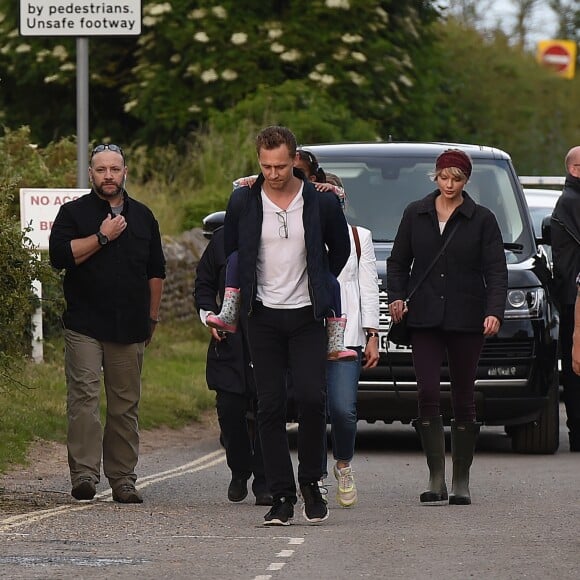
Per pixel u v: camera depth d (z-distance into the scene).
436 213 24.38
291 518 21.66
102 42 79.19
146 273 25.52
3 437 31.22
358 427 40.19
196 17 75.12
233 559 18.50
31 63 77.31
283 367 21.06
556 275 33.69
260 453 24.28
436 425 24.50
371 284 24.67
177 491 26.31
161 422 37.69
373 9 77.44
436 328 24.28
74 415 24.77
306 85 75.25
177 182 68.44
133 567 17.86
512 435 33.69
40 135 79.69
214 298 24.56
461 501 24.28
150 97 75.81
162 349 49.97
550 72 111.88
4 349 24.84
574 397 33.91
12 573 17.36
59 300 25.81
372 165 35.31
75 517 22.31
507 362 32.22
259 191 20.72
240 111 72.62
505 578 17.30
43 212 37.22
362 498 25.39
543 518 22.45
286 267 20.66
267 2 76.62
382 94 78.81
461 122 100.00
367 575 17.47
